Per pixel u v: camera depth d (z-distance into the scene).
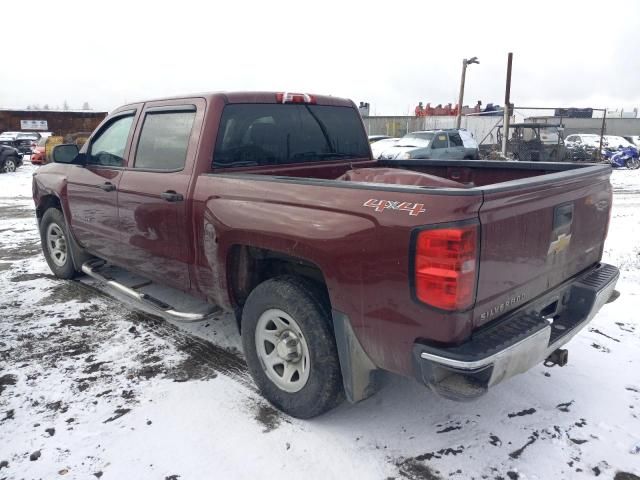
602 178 3.34
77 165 4.87
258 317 3.16
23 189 15.11
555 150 21.66
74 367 3.73
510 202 2.44
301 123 4.07
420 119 30.69
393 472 2.67
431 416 3.14
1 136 33.19
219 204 3.26
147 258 4.06
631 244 7.32
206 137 3.49
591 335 4.20
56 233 5.57
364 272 2.53
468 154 18.33
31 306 4.87
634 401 3.28
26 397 3.33
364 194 2.57
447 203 2.25
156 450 2.83
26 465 2.71
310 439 2.92
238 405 3.26
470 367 2.24
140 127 4.09
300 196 2.84
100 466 2.71
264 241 2.99
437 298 2.28
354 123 4.55
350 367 2.74
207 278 3.50
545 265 2.84
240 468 2.69
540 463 2.72
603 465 2.71
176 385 3.49
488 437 2.94
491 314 2.50
